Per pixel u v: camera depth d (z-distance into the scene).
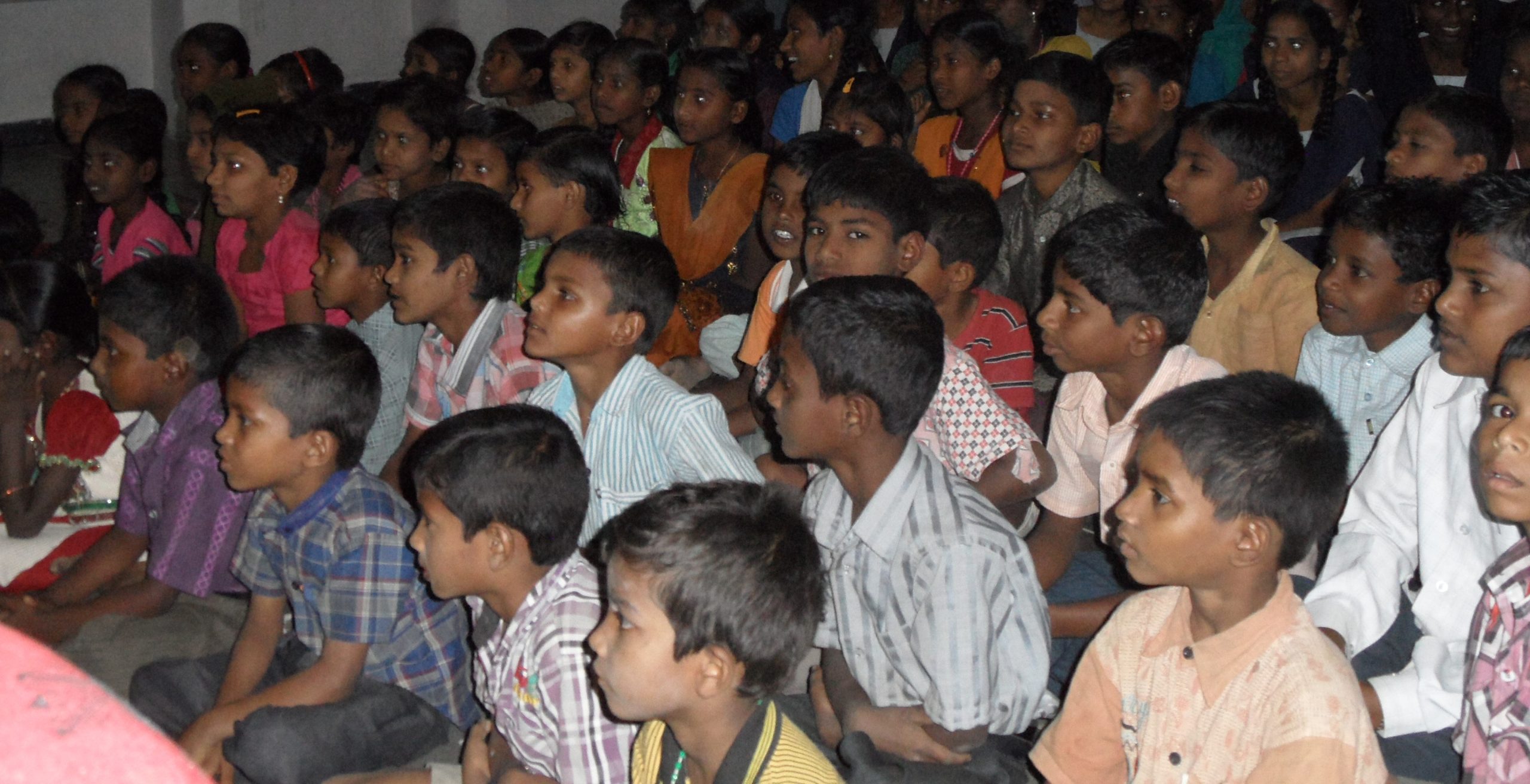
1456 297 1.77
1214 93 4.61
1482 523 1.88
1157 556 1.46
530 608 1.78
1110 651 1.60
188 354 2.50
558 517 1.78
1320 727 1.39
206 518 2.41
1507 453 1.41
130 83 7.52
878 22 5.68
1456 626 1.90
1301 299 2.59
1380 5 4.17
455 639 2.21
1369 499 2.03
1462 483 1.91
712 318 3.54
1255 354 2.67
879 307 1.77
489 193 2.71
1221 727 1.47
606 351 2.26
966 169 3.72
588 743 1.72
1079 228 2.09
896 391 1.77
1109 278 2.05
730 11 5.20
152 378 2.50
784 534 1.46
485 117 3.74
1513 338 1.43
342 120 4.34
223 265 3.67
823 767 1.50
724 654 1.42
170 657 2.44
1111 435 2.15
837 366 1.75
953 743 1.83
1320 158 3.69
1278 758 1.40
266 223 3.53
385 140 4.10
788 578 1.44
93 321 2.77
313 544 2.07
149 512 2.52
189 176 5.26
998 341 2.62
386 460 3.07
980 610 1.77
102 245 4.07
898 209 2.40
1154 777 1.53
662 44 5.41
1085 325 2.09
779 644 1.44
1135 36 3.58
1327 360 2.35
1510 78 3.30
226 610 2.56
